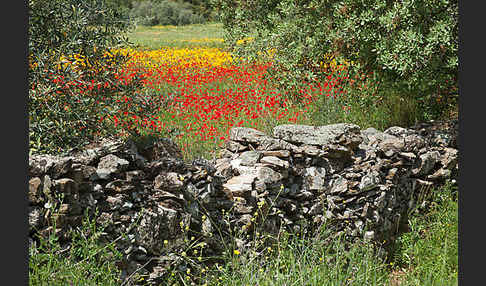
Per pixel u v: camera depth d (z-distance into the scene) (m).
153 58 14.16
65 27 4.27
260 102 7.52
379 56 6.70
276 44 6.80
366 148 5.53
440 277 4.48
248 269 4.00
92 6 4.38
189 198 4.14
